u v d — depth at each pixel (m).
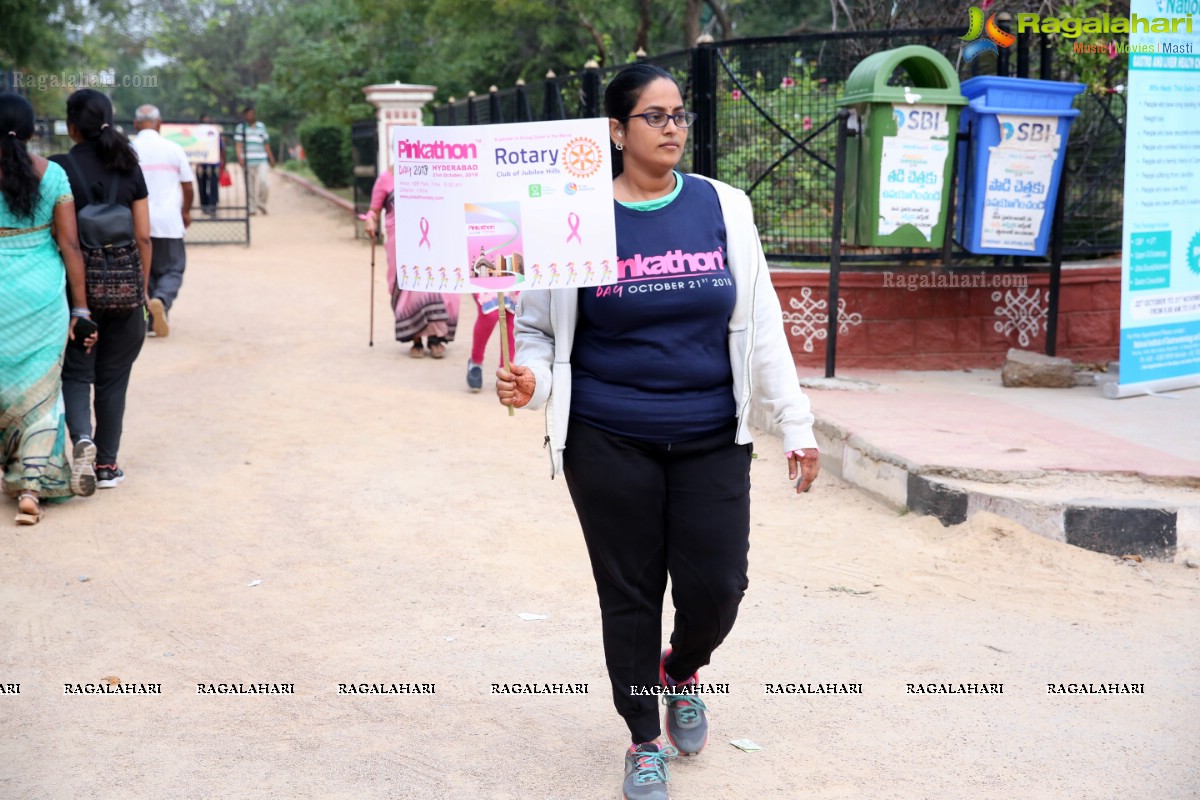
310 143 28.20
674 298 3.15
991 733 3.72
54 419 5.89
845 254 8.80
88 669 4.26
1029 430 6.54
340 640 4.53
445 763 3.59
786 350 3.33
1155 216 7.50
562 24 23.80
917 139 7.92
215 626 4.66
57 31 24.88
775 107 8.92
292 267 16.52
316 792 3.41
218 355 10.24
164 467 6.85
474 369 8.89
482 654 4.40
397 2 23.14
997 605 4.77
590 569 5.30
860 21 10.73
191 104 65.31
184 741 3.72
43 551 5.46
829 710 3.89
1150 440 6.31
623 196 3.21
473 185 3.08
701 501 3.25
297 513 6.07
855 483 6.34
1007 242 8.16
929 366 8.88
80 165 6.06
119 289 6.07
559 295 3.19
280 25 51.41
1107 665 4.21
